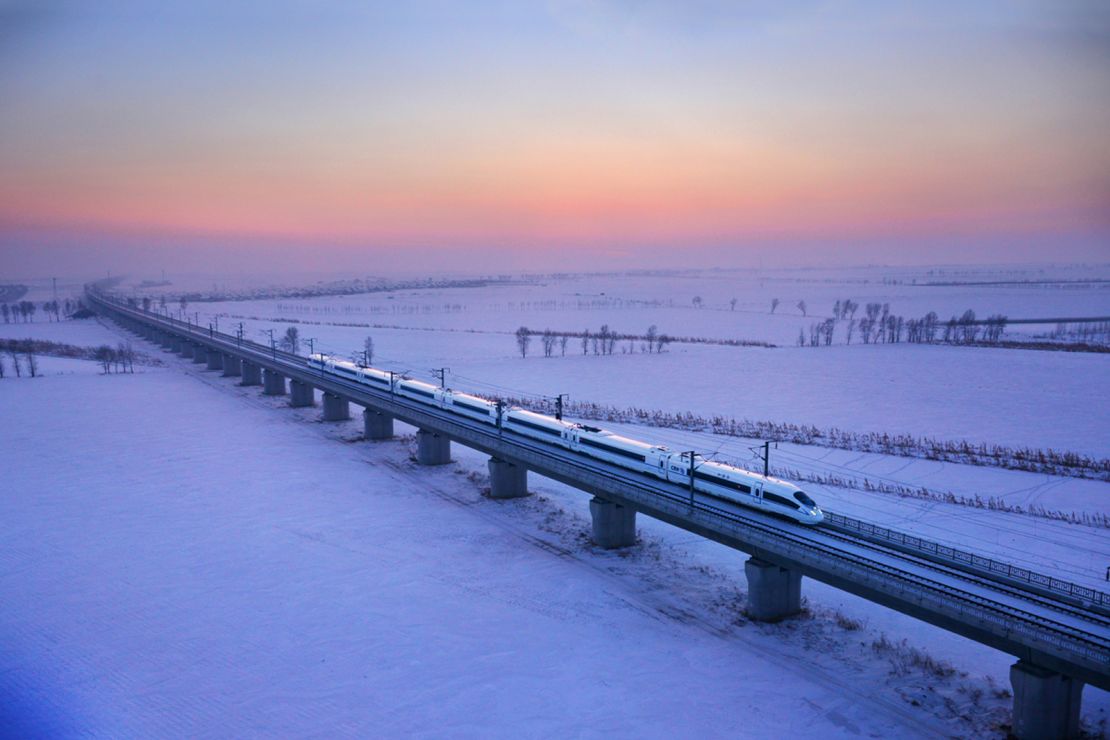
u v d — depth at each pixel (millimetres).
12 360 181875
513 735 42344
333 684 47406
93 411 129125
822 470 90688
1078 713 40094
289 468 95250
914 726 42250
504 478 83125
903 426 112688
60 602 58594
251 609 57469
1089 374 152625
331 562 66188
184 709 44750
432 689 46875
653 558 66750
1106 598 44031
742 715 43844
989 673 47594
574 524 75125
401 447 105938
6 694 46344
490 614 56562
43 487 87438
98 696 46094
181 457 100438
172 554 67938
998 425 112500
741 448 100312
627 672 48594
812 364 170000
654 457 68688
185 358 196500
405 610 57219
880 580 44844
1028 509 76375
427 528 74312
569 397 136250
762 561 54875
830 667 48656
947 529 70188
